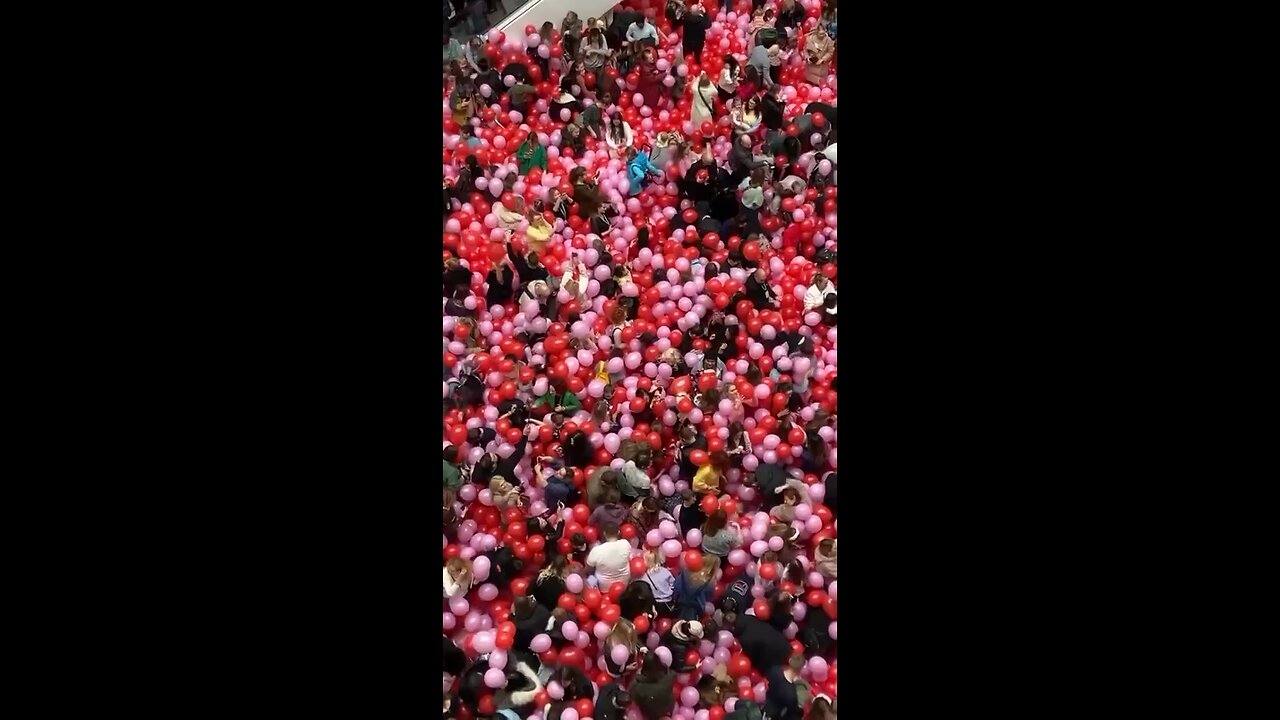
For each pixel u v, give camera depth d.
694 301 4.68
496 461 4.05
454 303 4.52
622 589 3.70
